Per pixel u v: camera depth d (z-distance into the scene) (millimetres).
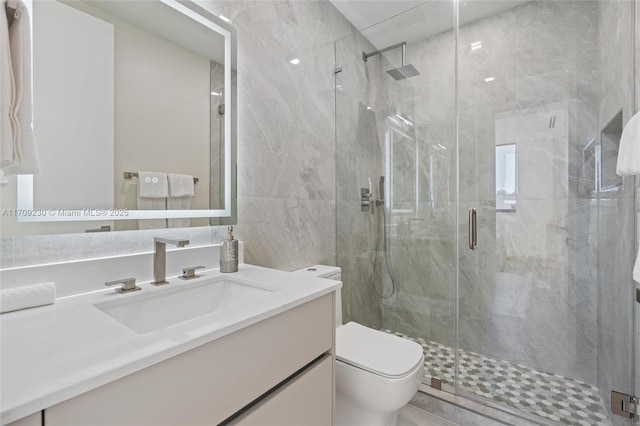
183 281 1027
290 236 1677
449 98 2078
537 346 1910
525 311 1942
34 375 454
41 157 836
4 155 625
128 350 536
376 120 2307
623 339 1466
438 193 2133
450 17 2016
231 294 1090
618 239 1525
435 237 2143
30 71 685
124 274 957
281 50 1625
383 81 2283
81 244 912
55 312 735
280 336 794
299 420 871
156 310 928
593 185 1774
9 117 637
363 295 2254
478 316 2043
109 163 968
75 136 897
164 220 1102
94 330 628
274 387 821
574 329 1825
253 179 1461
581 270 1809
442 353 2057
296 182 1719
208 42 1251
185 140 1171
